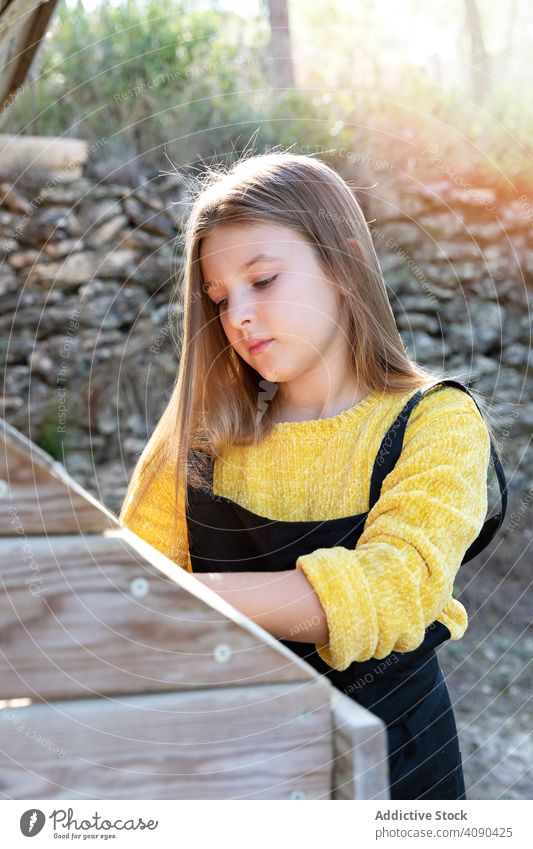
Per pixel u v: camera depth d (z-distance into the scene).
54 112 3.76
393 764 0.92
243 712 0.56
